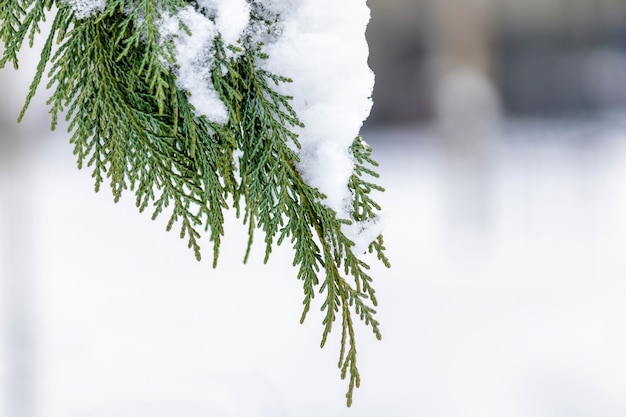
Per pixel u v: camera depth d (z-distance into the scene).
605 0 20.06
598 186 15.06
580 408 6.22
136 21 1.34
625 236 12.11
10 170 8.34
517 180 15.66
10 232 8.22
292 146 1.45
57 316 8.36
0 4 1.38
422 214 14.37
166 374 6.30
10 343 6.94
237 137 1.45
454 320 8.55
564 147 17.91
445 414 6.21
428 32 21.19
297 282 9.41
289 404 6.16
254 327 7.94
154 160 1.41
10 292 8.03
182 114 1.42
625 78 20.25
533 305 9.16
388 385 6.71
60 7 1.38
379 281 10.39
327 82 1.44
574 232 12.57
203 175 1.42
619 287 9.70
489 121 12.94
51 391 5.82
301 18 1.43
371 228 1.47
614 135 18.33
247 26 1.42
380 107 21.72
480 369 7.09
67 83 1.39
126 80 1.42
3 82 8.24
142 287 9.86
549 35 20.70
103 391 5.86
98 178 1.42
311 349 7.31
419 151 19.53
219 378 6.27
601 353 7.39
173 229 13.62
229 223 10.70
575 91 20.69
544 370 7.03
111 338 7.41
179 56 1.35
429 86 20.98
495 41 20.12
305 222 1.44
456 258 11.47
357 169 1.47
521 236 12.56
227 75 1.41
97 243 12.73
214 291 9.44
